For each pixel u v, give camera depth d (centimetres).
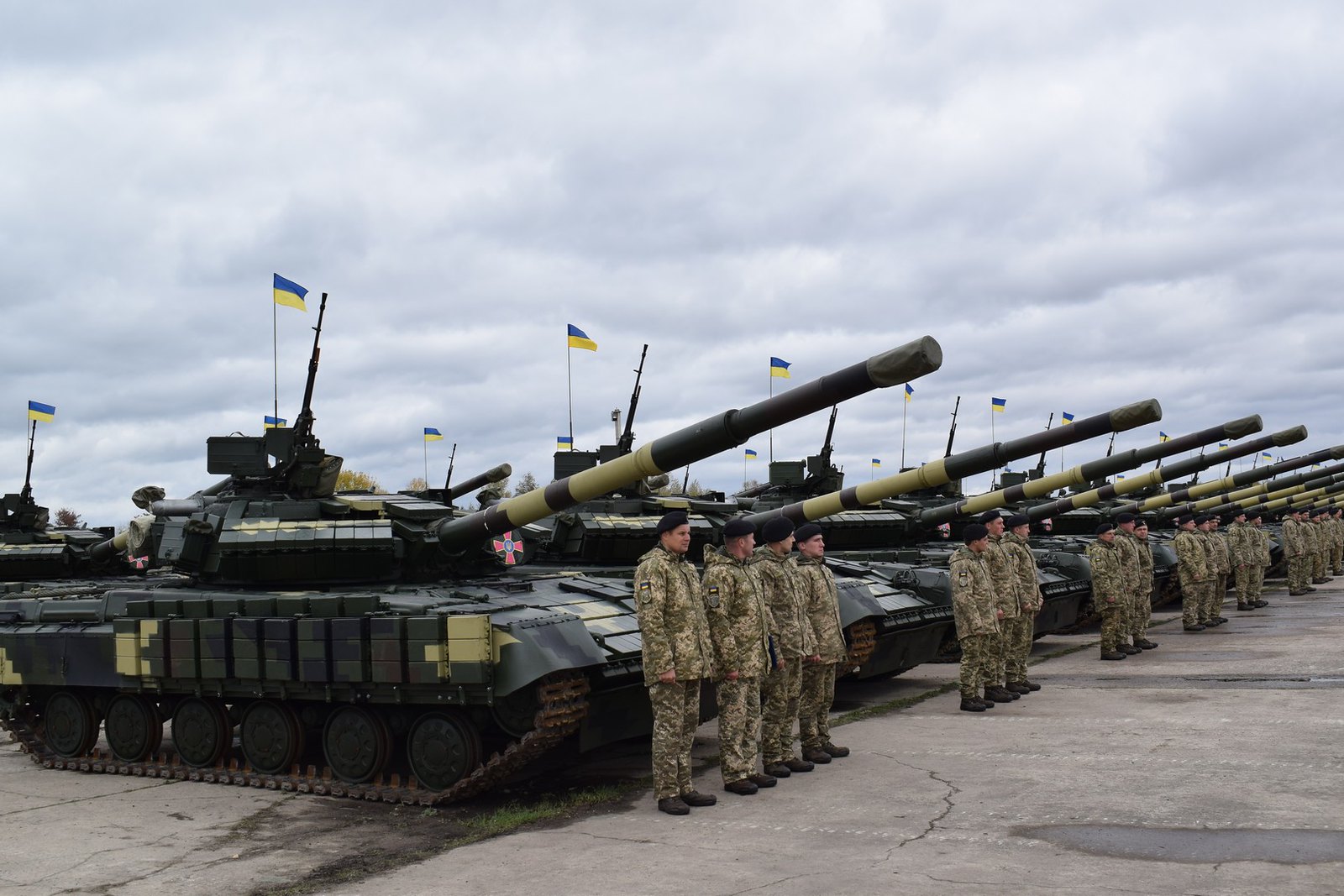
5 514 2495
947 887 816
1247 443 2027
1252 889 782
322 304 1475
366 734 1239
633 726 1332
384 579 1400
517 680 1118
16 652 1495
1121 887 798
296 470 1452
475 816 1136
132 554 1578
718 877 871
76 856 1020
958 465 1581
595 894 844
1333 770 1138
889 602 1831
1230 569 3061
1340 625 2628
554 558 1825
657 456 1073
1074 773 1176
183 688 1350
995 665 1703
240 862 988
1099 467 1930
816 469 2202
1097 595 2166
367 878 929
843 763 1291
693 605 1116
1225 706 1553
